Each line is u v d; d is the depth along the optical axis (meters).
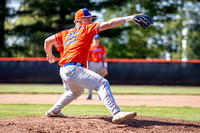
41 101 20.73
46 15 68.50
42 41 68.50
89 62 22.55
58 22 69.00
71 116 11.82
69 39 9.92
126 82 42.91
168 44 82.56
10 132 8.54
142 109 16.47
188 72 42.28
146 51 81.06
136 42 80.38
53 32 69.75
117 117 9.16
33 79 42.09
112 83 42.78
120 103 19.95
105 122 10.09
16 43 71.19
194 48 84.75
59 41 10.39
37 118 11.15
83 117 11.53
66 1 64.94
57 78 42.34
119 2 69.69
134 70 42.75
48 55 11.00
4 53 71.62
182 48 84.88
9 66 41.84
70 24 68.69
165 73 42.56
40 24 67.38
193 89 36.72
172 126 9.77
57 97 24.02
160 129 9.23
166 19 78.81
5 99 21.92
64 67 9.68
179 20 82.19
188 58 84.19
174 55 85.00
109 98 9.27
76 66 9.49
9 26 67.75
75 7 66.88
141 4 76.94
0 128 9.04
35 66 42.09
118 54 78.94
